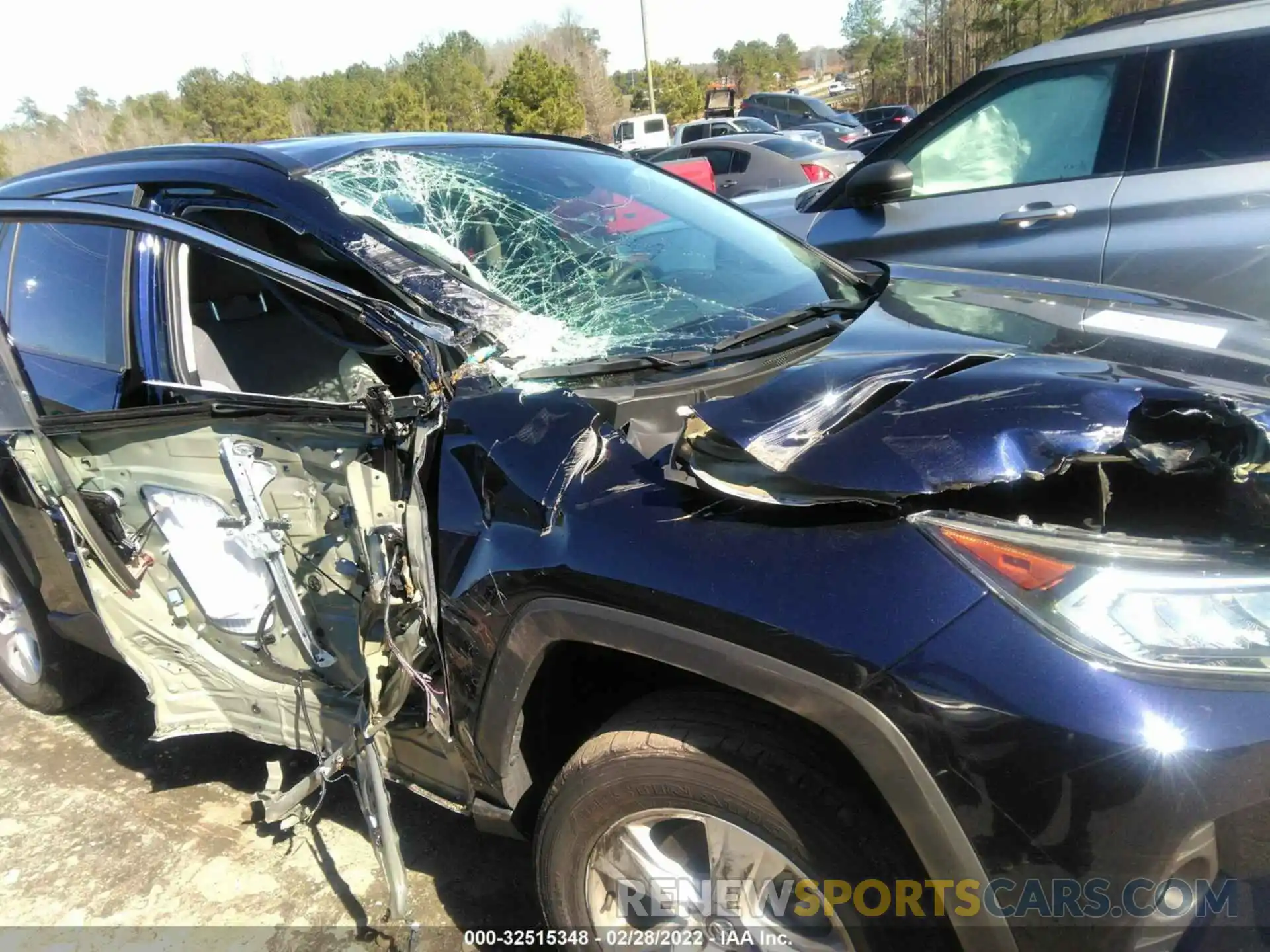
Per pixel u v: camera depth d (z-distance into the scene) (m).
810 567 1.42
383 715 1.90
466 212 2.35
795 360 2.01
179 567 2.38
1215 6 3.61
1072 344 2.11
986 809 1.30
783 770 1.43
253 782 2.80
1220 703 1.25
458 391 1.84
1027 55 3.96
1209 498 1.45
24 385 2.46
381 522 1.81
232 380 2.36
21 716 3.31
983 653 1.30
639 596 1.51
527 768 1.82
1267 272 3.33
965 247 3.97
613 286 2.30
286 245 2.21
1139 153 3.59
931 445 1.43
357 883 2.36
